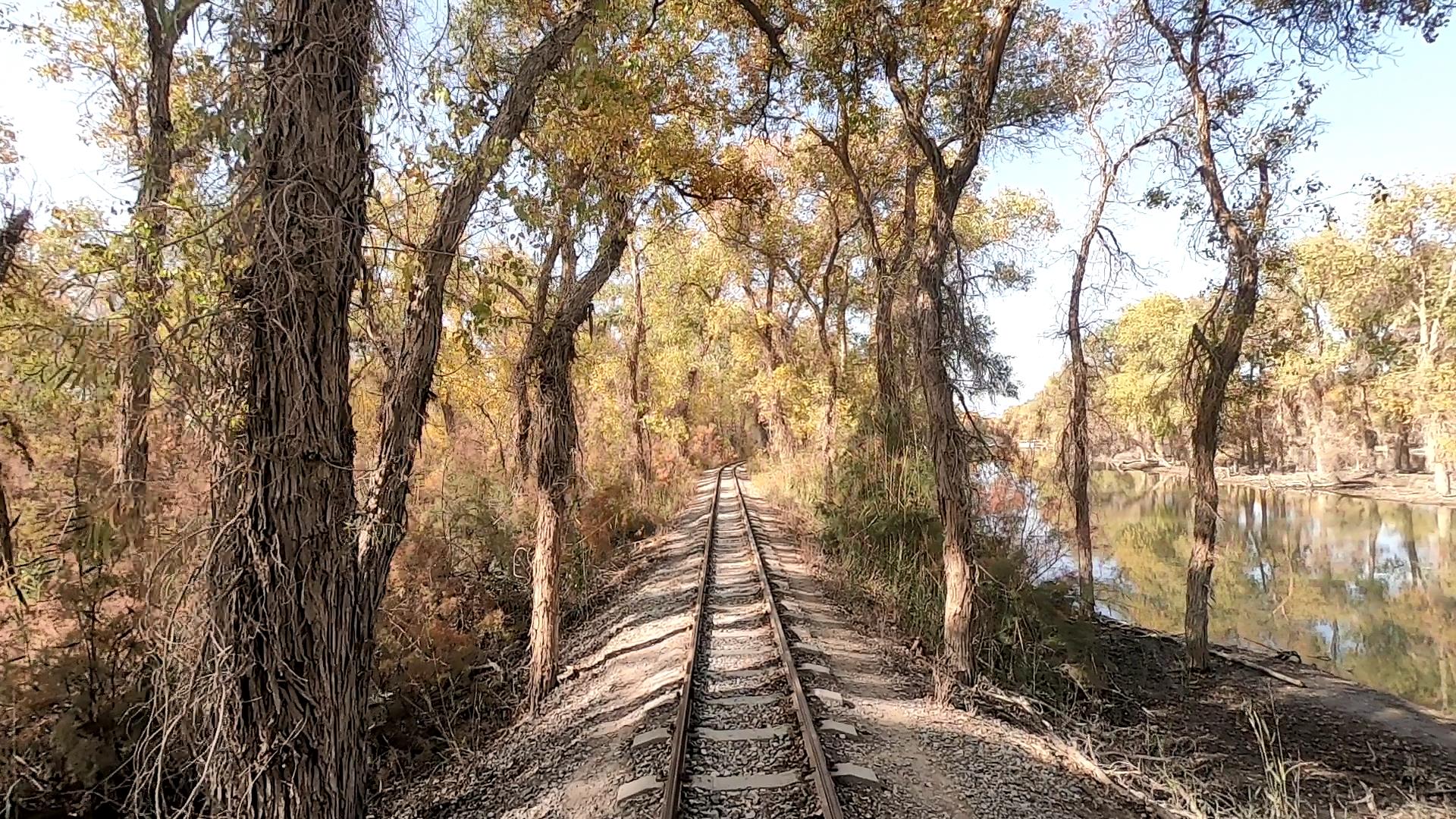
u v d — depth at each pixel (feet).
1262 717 38.17
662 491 90.79
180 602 14.01
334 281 14.48
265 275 13.66
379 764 28.37
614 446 84.94
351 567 14.93
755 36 43.32
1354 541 98.07
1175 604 66.69
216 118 14.56
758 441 187.32
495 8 26.12
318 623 14.01
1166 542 98.32
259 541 13.52
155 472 22.98
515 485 54.80
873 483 54.19
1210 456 44.57
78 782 21.71
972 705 29.01
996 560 41.06
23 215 26.43
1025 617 38.63
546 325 35.27
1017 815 19.93
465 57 21.72
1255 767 32.53
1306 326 111.96
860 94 36.86
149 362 17.15
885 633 39.58
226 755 13.47
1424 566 81.76
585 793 21.25
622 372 87.25
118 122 36.04
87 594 22.26
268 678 13.48
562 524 34.96
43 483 28.17
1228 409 48.98
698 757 21.99
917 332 33.01
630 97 24.68
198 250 15.81
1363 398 147.02
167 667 14.52
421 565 40.88
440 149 18.97
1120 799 22.84
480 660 38.37
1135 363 138.62
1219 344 43.16
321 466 14.12
